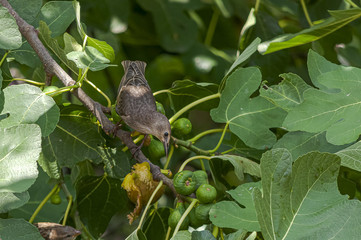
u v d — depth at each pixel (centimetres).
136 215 702
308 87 770
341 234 572
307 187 593
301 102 734
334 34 1093
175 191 698
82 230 877
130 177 700
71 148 796
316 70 782
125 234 1087
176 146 832
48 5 879
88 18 1154
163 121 820
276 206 582
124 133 784
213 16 1246
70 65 811
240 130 814
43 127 685
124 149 826
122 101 878
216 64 1206
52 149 789
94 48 762
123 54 1210
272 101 761
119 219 1087
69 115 808
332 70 782
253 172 736
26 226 582
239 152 869
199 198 676
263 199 575
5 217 755
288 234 577
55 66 797
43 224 760
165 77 1271
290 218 583
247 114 823
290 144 773
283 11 1213
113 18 1155
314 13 1123
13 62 998
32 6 853
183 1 1207
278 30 1052
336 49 1223
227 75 852
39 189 993
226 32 1258
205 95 892
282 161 589
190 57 1205
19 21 822
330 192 591
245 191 663
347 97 687
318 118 680
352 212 579
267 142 809
